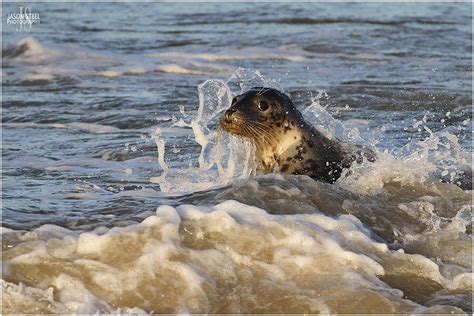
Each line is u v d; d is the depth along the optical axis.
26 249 21.19
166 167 31.66
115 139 41.31
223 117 31.23
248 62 70.12
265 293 20.31
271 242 21.89
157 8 115.19
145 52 75.12
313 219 23.33
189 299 19.92
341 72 64.31
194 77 63.12
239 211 23.16
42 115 47.81
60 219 24.67
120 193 29.22
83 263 20.70
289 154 31.61
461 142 39.84
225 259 21.20
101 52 73.50
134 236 21.52
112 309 19.47
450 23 100.44
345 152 32.38
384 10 115.56
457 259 23.31
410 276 21.75
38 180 32.16
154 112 48.56
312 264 21.28
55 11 108.00
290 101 32.22
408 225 25.53
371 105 50.19
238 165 32.28
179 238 21.59
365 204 26.61
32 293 19.69
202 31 90.62
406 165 30.39
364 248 22.47
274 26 95.56
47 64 67.69
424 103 50.78
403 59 71.88
